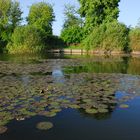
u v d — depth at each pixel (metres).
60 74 19.23
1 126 8.30
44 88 13.59
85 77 17.80
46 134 7.82
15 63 28.00
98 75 18.86
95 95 12.23
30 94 12.21
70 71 21.27
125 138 7.57
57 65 26.27
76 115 9.47
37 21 72.75
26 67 23.77
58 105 10.52
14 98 11.44
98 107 10.35
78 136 7.71
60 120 8.95
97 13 63.38
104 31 54.75
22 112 9.55
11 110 9.77
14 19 62.88
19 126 8.34
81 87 14.05
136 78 17.42
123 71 21.52
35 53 54.84
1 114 9.30
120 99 11.59
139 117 9.32
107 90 13.34
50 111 9.75
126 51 54.75
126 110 10.07
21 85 14.40
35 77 17.48
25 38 55.81
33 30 57.09
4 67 23.59
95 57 40.44
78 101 11.14
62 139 7.49
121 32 53.44
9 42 57.84
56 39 72.75
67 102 10.96
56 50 62.94
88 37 58.44
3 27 61.69
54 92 12.74
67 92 12.77
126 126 8.49
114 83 15.39
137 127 8.40
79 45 69.00
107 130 8.16
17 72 20.06
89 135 7.77
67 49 63.53
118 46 53.06
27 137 7.59
